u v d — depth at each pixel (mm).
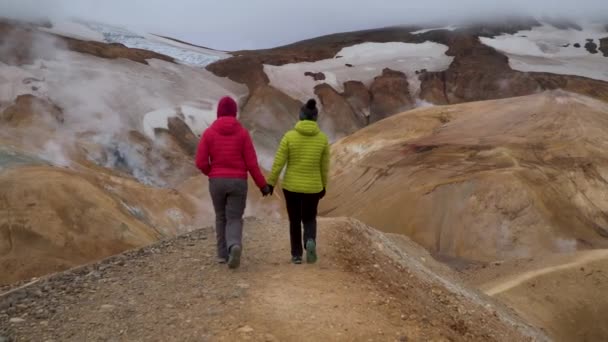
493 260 48000
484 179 53719
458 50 124000
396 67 116938
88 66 86250
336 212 62094
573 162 57625
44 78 77812
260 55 115500
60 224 23453
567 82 107062
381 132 75188
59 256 22453
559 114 66125
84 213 24656
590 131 62281
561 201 53250
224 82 103188
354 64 117938
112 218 25422
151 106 81375
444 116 74938
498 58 122812
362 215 57562
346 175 67688
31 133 61344
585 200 54094
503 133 65062
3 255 21734
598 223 52344
